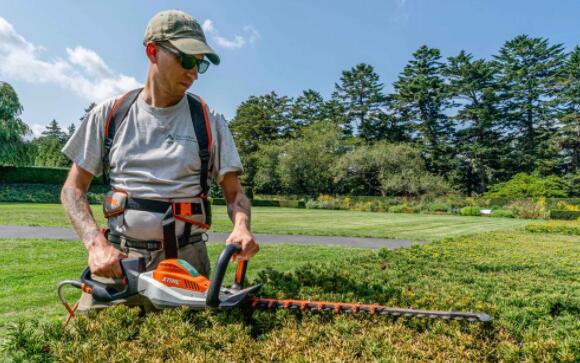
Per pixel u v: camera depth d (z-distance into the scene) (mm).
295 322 1973
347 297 2301
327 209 35188
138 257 1729
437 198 35875
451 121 44906
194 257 1928
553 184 36500
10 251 7352
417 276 3586
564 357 1680
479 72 43188
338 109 51156
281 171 43031
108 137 1852
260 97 54562
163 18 1728
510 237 8406
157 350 1673
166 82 1762
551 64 42344
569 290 3236
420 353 1724
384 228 15547
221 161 1938
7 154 29109
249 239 1701
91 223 1771
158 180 1789
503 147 42906
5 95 29266
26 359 1729
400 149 39531
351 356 1707
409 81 46812
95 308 1920
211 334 1775
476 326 1950
